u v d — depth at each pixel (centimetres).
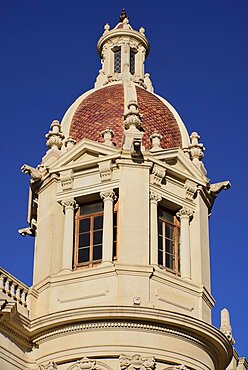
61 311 4078
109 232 4375
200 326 4150
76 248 4506
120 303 4119
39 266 4478
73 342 4059
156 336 4066
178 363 4069
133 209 4394
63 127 4928
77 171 4609
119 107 4922
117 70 5500
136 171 4491
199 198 4722
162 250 4503
